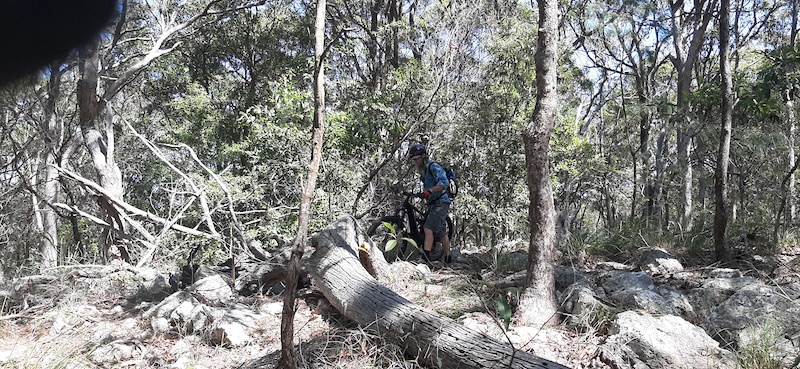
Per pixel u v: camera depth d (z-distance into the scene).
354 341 4.27
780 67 6.84
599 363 3.96
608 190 15.94
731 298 4.59
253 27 18.30
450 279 6.08
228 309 5.00
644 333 4.03
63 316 4.87
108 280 5.99
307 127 11.47
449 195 7.20
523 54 12.91
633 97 16.31
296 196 10.38
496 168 12.62
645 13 14.79
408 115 12.68
